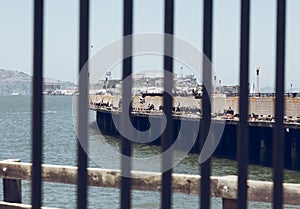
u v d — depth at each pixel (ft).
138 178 50.57
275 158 19.69
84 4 19.69
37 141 20.04
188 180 49.16
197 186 48.75
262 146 313.73
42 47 19.93
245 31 19.36
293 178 271.08
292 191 45.60
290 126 289.33
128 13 19.56
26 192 170.30
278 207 19.62
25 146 463.83
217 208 139.95
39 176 20.18
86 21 19.72
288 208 113.60
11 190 57.62
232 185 45.68
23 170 56.08
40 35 19.88
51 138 542.16
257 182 45.91
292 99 295.07
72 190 181.78
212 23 19.57
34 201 20.21
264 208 131.44
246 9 19.33
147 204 157.99
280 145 19.61
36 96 19.98
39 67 19.93
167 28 19.57
